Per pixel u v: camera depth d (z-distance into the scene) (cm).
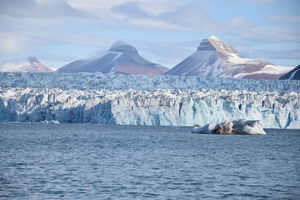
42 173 8088
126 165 9412
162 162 10056
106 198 6172
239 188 7012
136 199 6150
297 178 7975
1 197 6100
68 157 10744
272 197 6397
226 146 14975
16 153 11475
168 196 6369
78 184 7106
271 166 9675
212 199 6234
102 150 12781
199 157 11294
